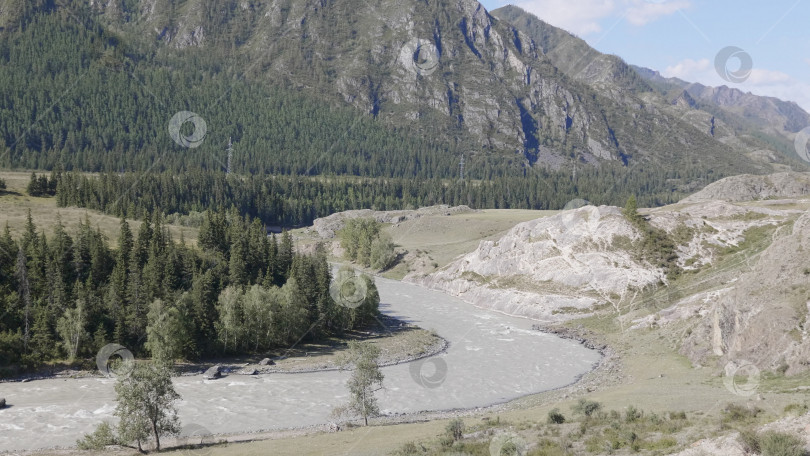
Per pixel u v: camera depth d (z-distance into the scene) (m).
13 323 82.56
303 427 59.84
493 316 122.75
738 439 36.75
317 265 110.00
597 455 40.62
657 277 117.19
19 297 84.69
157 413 53.84
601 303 116.25
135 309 87.25
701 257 120.69
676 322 95.88
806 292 67.06
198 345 88.75
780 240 77.94
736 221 127.88
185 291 94.06
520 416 57.59
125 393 52.84
